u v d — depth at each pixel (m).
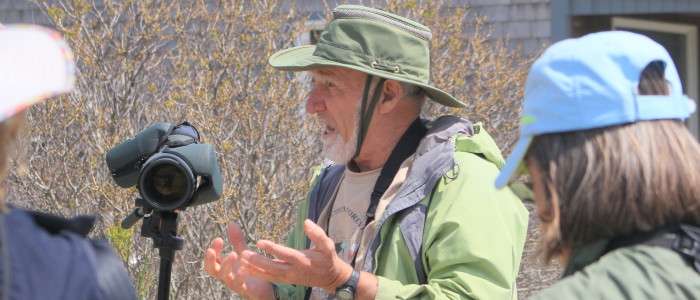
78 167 5.23
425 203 2.57
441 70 6.14
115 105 5.39
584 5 7.82
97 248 1.62
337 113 2.79
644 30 8.55
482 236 2.45
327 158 2.95
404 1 6.29
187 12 6.32
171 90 5.86
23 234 1.49
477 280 2.42
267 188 5.34
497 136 6.34
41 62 1.46
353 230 2.74
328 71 2.78
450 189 2.53
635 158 1.52
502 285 2.44
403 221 2.57
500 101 6.40
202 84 5.54
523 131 1.63
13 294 1.42
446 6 7.59
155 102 5.73
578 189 1.54
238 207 5.14
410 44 2.74
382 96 2.75
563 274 1.64
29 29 1.49
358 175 2.80
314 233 2.37
